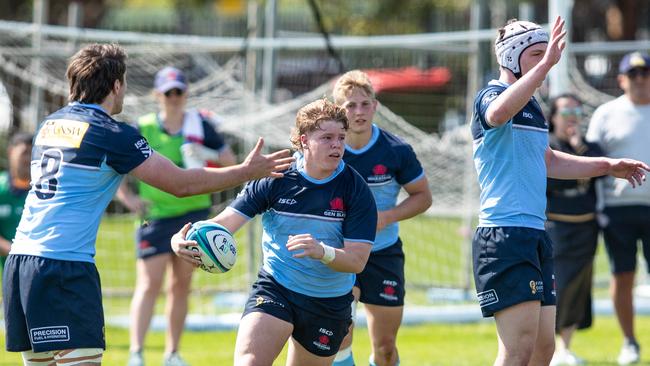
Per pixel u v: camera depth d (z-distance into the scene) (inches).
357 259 737.0
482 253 780.6
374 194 911.0
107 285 1631.4
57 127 727.7
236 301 1569.9
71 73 738.2
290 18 2768.2
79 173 714.2
